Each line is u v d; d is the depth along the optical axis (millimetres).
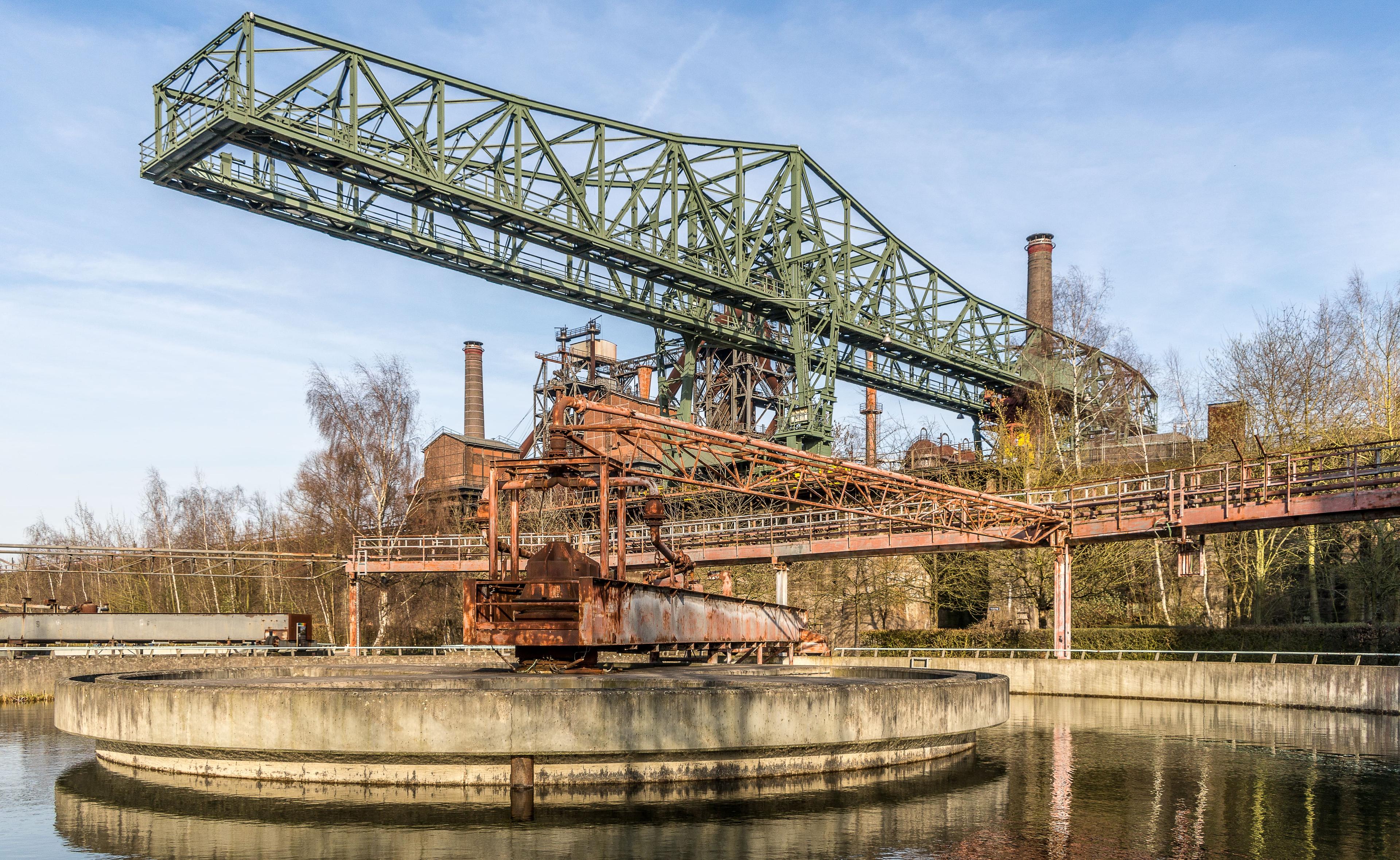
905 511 39969
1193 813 12781
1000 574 50781
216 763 14688
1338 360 44469
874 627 57562
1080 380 53812
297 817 12266
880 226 68000
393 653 43406
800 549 42250
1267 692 29484
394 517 56562
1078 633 39000
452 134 44969
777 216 61406
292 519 69125
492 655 38094
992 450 57750
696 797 13531
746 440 25312
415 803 13062
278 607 63062
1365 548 39875
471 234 45719
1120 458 59250
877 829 11773
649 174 52625
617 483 21609
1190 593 48562
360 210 42844
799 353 60812
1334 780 15359
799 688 14414
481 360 86688
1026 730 22625
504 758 13586
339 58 40812
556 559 18375
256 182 40156
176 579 66938
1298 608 48406
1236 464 32719
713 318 61156
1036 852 10727
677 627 21703
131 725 14508
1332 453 32250
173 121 38938
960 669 37219
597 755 13500
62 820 12227
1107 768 16500
